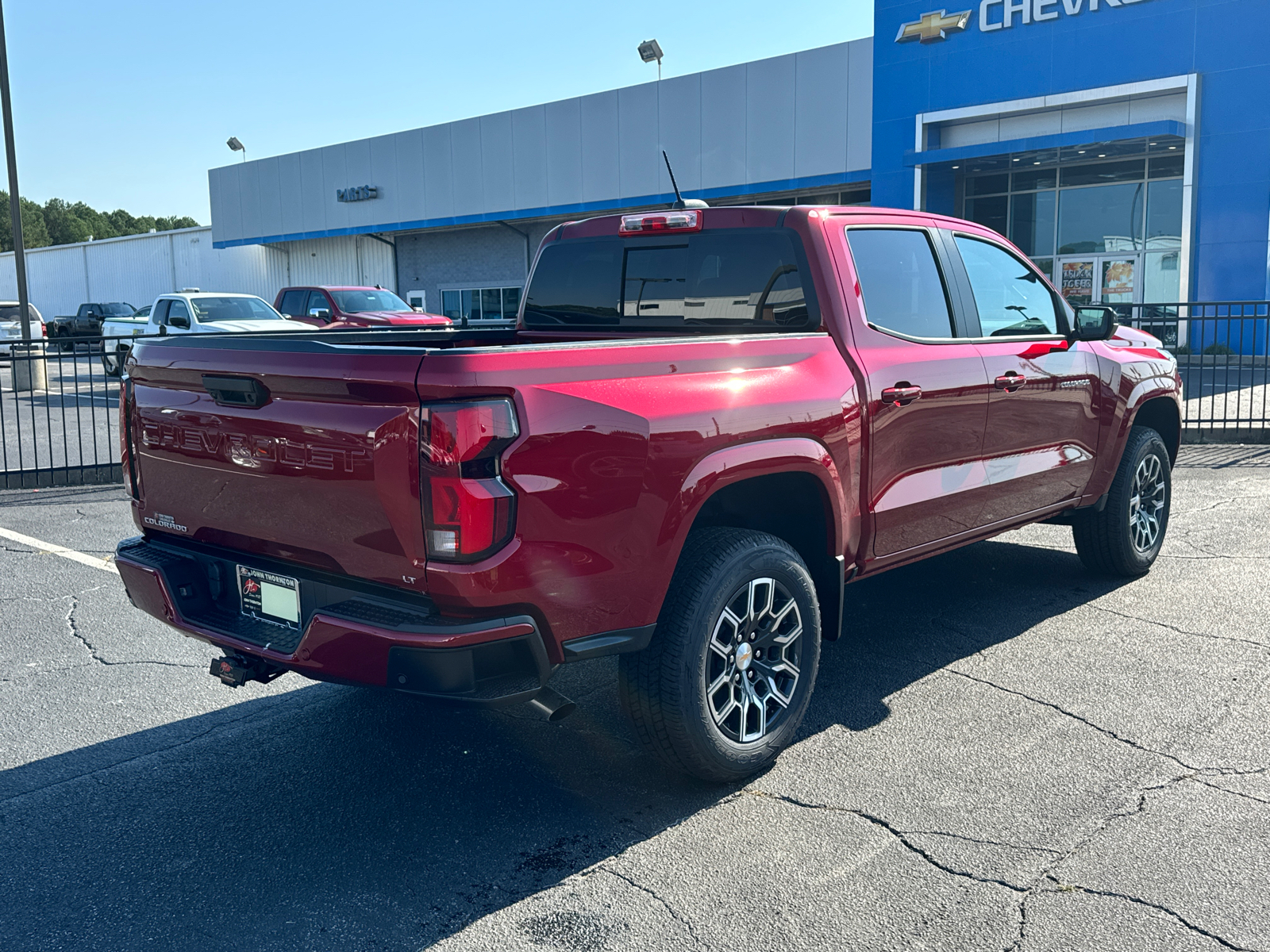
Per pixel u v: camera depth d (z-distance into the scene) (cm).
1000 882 284
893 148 2600
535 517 279
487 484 269
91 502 895
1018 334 488
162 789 353
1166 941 257
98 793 350
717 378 331
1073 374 508
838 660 466
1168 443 628
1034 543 687
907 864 295
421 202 3644
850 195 2925
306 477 294
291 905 281
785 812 328
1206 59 2156
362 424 277
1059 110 2388
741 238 410
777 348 357
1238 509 775
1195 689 421
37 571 648
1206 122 2175
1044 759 360
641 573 307
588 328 469
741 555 335
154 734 400
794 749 374
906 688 430
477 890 287
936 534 438
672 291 435
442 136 3534
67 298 5588
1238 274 2173
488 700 278
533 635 284
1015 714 400
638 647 314
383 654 279
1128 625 505
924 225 445
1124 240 2427
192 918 275
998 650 475
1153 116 2259
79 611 562
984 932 262
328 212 3947
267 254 4444
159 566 344
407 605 283
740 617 342
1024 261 505
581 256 469
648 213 438
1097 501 554
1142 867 290
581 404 288
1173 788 336
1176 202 2345
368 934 267
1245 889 278
